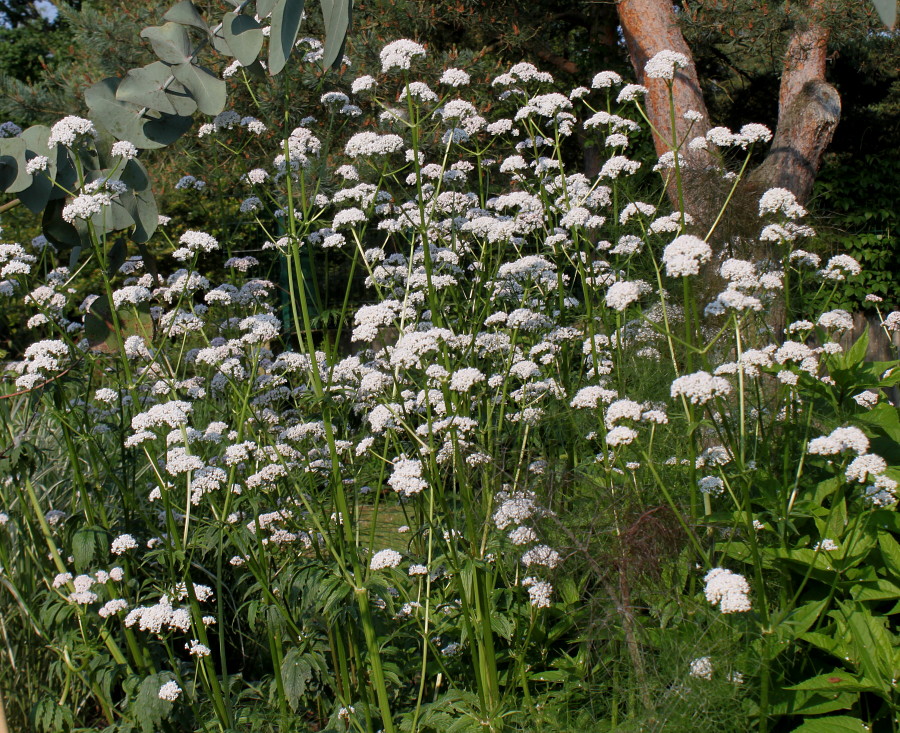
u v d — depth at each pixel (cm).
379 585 309
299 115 757
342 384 375
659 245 512
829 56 970
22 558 414
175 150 780
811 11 774
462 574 323
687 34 838
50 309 423
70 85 856
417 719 310
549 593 312
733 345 396
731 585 265
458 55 835
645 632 303
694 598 317
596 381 411
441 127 673
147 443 337
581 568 337
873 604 329
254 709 355
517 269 420
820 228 705
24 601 374
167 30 389
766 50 853
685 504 353
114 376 416
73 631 363
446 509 313
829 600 296
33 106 852
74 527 376
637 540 302
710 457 316
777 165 818
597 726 307
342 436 413
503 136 498
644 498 347
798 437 380
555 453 420
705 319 448
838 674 294
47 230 427
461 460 318
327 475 379
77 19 830
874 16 765
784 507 317
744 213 495
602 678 323
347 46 775
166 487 339
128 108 398
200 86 392
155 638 386
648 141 998
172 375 434
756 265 449
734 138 371
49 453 496
